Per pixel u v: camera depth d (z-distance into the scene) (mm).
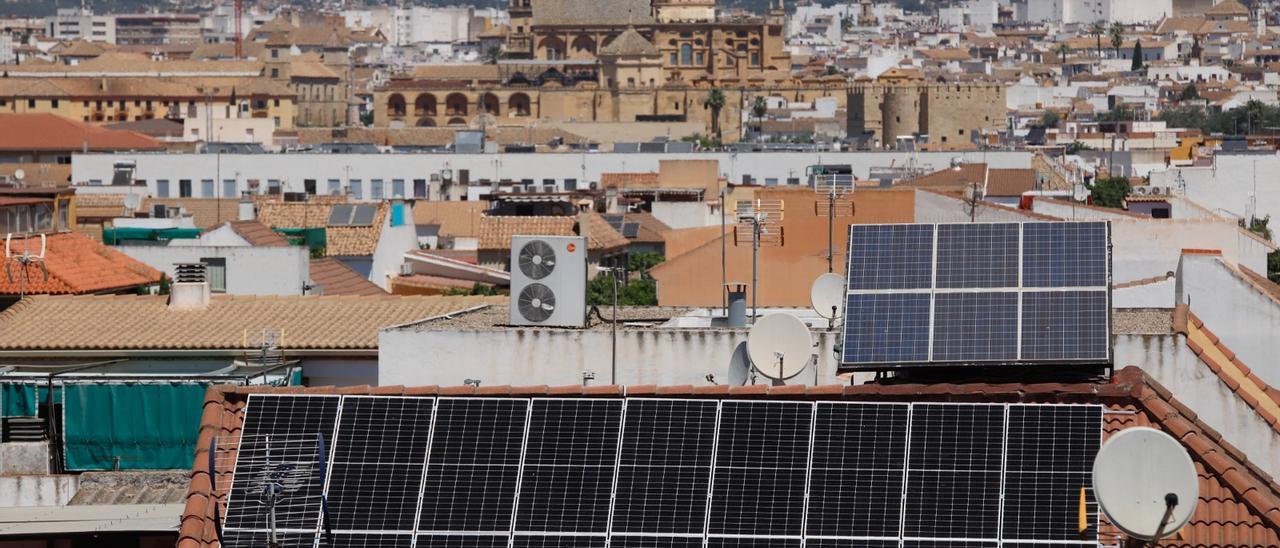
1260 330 53812
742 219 75438
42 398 48719
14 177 191000
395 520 34250
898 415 34281
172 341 56750
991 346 36906
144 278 78438
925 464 33719
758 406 34688
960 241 38781
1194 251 56906
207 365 52906
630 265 125938
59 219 107250
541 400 35219
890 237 39219
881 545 33125
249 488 34594
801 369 43000
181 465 48406
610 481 34281
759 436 34375
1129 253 70500
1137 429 30438
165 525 41969
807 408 34594
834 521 33438
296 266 87688
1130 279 70438
